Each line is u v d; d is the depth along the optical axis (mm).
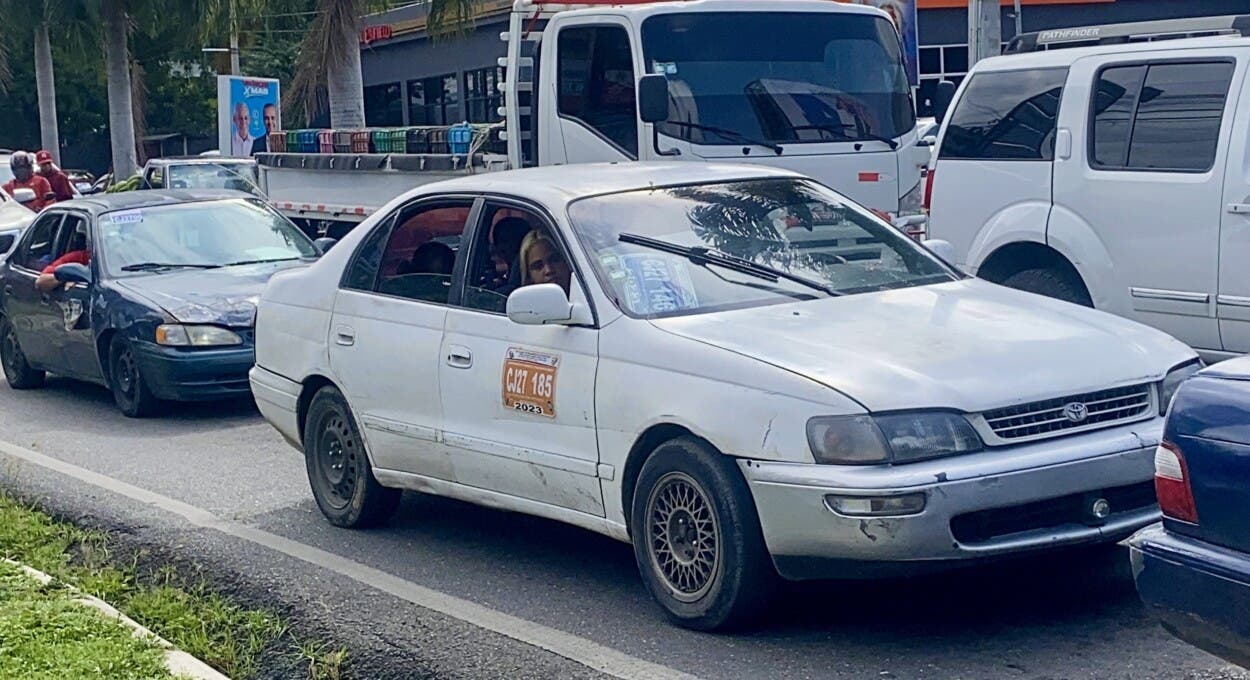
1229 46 8773
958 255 10258
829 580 6113
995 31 17938
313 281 7832
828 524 5152
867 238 6871
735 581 5484
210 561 7211
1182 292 8906
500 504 6691
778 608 5973
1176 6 32906
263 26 36281
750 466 5340
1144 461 5395
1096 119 9414
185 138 55625
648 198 6711
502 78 13797
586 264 6254
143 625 6176
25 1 32438
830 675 5246
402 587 6637
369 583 6723
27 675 5348
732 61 11742
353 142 15852
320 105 24938
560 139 12211
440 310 6914
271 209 13039
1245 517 4039
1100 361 5570
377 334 7227
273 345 8039
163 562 7246
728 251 6465
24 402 12773
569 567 6855
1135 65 9234
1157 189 8984
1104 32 11414
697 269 6312
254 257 12352
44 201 20734
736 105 11656
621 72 11672
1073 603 5891
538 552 7145
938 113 12820
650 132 11414
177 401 11742
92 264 12109
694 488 5598
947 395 5234
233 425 11094
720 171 7176
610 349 5965
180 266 12133
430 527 7715
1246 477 4027
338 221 16438
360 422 7402
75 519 8180
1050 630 5609
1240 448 4051
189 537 7688
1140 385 5559
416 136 14781
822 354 5484
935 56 32906
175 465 9656
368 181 15648
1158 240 9008
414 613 6230
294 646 5941
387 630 6020
